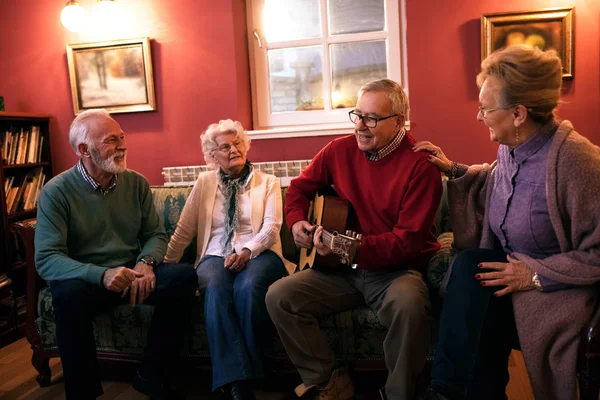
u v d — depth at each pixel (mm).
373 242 1888
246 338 2006
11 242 3178
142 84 3387
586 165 1522
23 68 3568
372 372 2121
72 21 3270
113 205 2209
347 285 2027
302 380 2125
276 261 2242
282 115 3490
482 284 1589
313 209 2195
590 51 2885
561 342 1502
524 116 1580
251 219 2340
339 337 2029
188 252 2572
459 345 1568
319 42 3389
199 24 3307
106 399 2168
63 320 1944
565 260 1526
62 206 2098
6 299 2943
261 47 3451
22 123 3436
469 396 1543
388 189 1986
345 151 2129
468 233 1922
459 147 3078
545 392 1538
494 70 1607
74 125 2117
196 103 3365
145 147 3467
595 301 1528
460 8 2986
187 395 2166
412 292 1795
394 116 1958
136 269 2123
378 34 3316
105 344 2262
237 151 2359
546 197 1569
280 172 3234
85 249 2162
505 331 1601
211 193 2416
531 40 2910
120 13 3396
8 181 3217
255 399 1975
